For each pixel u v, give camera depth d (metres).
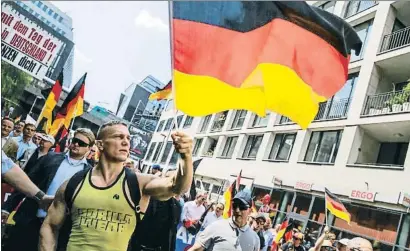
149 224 3.21
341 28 2.89
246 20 2.64
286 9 2.73
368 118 13.03
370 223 11.28
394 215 10.66
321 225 12.95
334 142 14.45
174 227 3.31
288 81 2.79
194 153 25.58
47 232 2.19
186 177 1.97
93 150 5.45
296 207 14.51
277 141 17.88
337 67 2.93
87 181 2.15
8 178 2.67
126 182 2.15
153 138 26.59
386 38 14.02
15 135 6.28
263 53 2.70
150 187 2.15
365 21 15.49
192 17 2.47
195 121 26.34
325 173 13.77
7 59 7.35
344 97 15.02
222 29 2.55
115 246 2.08
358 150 13.36
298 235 7.20
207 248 3.24
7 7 7.18
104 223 2.07
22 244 3.36
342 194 12.52
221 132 22.86
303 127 2.92
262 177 17.27
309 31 2.82
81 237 2.05
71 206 2.12
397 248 10.21
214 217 6.18
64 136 6.75
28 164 4.22
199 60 2.48
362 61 14.41
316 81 2.90
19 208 3.44
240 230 3.30
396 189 10.77
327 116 15.40
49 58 7.92
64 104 6.88
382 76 14.02
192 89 2.46
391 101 12.77
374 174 11.73
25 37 7.53
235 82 2.59
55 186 3.52
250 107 2.69
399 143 13.07
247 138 20.39
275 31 2.75
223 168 20.97
